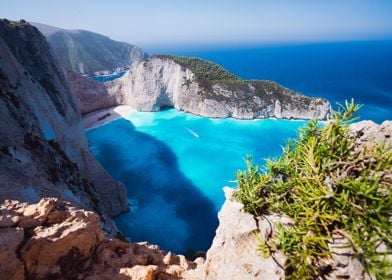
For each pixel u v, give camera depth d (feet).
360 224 15.37
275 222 19.11
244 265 20.21
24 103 85.81
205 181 172.35
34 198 49.44
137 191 160.15
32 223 23.81
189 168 188.24
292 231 17.72
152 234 124.16
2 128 63.31
